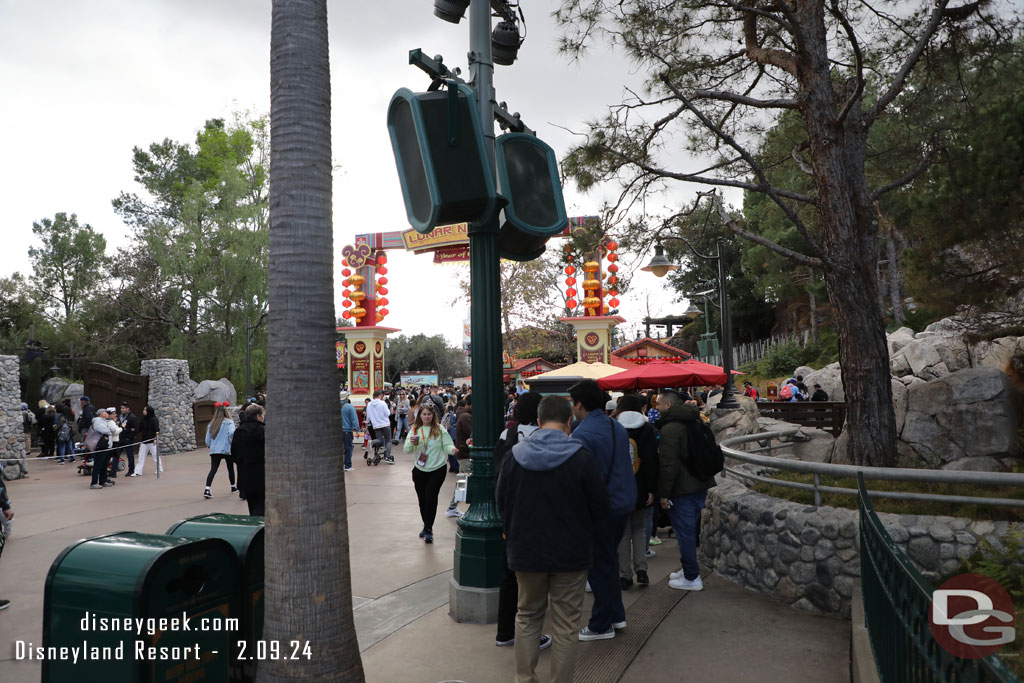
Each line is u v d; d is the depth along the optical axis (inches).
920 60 344.5
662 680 161.9
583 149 339.6
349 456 599.2
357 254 956.0
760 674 164.7
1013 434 364.8
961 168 343.3
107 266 1696.6
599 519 149.2
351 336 962.7
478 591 205.0
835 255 304.3
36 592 242.4
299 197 117.9
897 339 848.9
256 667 123.7
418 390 1387.8
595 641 188.4
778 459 241.8
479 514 209.6
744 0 339.3
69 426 759.1
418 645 187.5
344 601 116.2
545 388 450.6
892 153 390.9
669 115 351.3
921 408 385.4
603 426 188.7
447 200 192.7
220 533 128.0
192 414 900.0
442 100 193.3
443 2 233.3
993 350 472.4
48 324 1653.5
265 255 1443.2
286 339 116.0
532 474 148.0
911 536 204.7
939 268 378.9
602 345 826.2
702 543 279.9
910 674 92.8
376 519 372.5
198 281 1401.3
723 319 575.5
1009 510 204.8
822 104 311.7
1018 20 322.0
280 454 114.6
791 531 222.1
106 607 104.0
